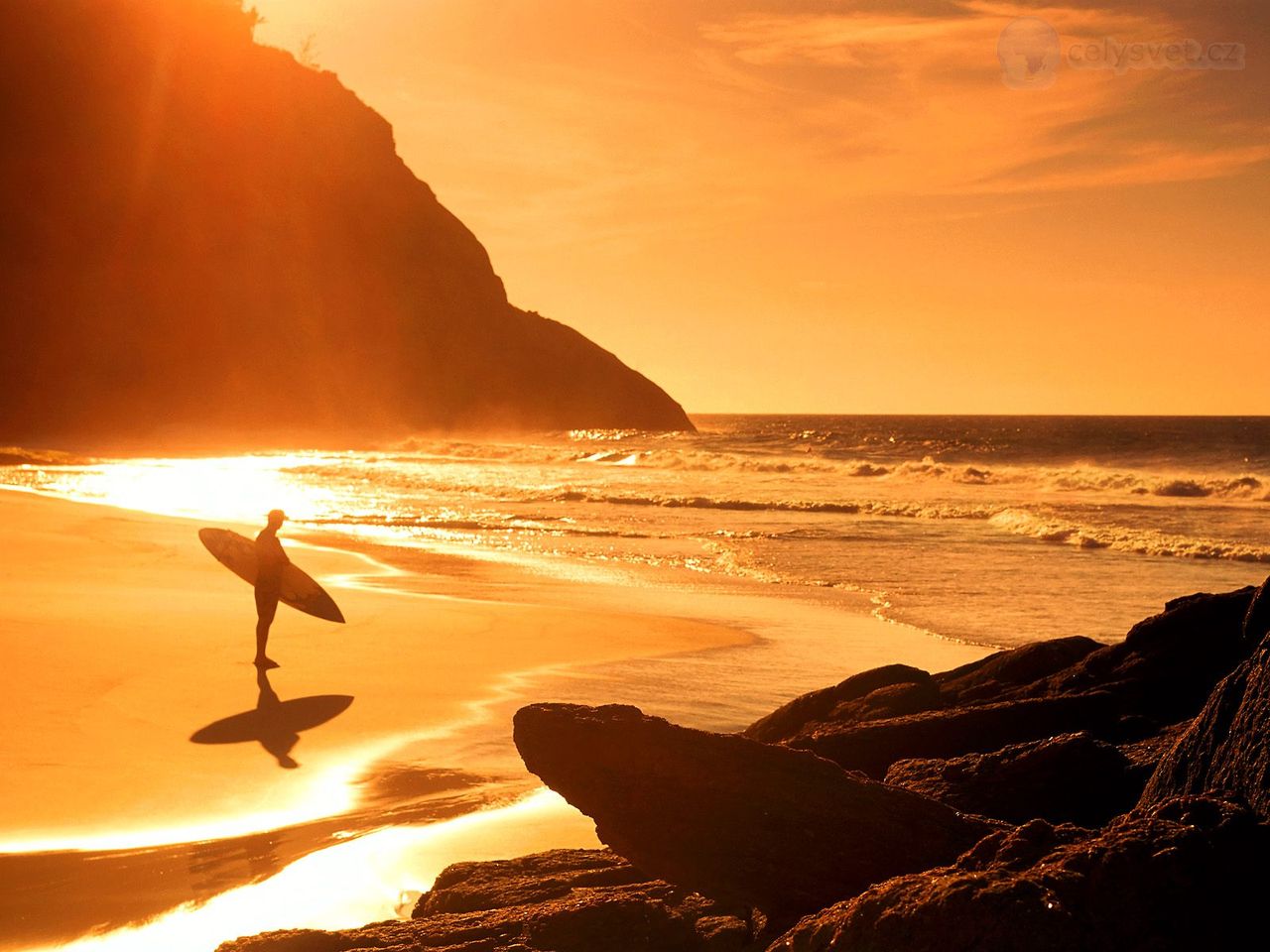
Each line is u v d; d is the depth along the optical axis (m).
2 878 5.75
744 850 3.77
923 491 41.03
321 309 105.81
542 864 4.95
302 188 109.38
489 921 4.00
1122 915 2.77
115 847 6.21
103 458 57.53
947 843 3.70
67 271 95.62
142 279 97.94
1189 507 34.62
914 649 12.98
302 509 30.97
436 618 14.09
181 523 23.72
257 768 7.71
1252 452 63.28
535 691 10.33
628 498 35.34
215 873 5.88
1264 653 3.68
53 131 98.12
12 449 52.22
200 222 101.94
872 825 3.77
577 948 3.81
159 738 8.31
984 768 4.97
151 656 10.93
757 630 14.16
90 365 93.88
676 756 3.90
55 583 15.10
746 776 3.86
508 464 57.56
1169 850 2.88
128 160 99.75
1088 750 4.88
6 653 10.71
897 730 6.21
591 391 123.81
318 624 13.23
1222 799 3.21
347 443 81.25
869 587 18.39
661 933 3.87
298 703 9.52
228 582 15.89
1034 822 3.13
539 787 7.37
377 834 6.48
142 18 104.31
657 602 16.52
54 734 8.25
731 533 26.59
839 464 51.75
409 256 115.56
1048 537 25.86
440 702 9.75
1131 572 20.38
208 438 86.44
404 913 5.40
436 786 7.41
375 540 24.28
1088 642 7.20
